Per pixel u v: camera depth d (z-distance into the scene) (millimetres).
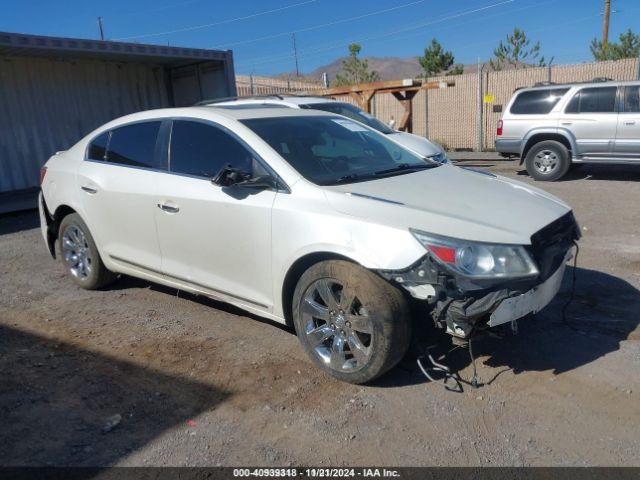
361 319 3570
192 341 4492
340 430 3291
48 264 6891
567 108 11461
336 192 3799
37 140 12414
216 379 3896
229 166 4242
